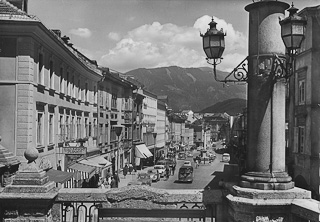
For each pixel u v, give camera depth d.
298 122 23.00
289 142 24.19
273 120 5.87
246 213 5.58
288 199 5.57
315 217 4.93
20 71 18.28
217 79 6.15
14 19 17.59
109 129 41.84
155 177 39.84
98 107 37.06
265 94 5.88
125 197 6.11
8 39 18.23
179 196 6.10
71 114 27.69
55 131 23.25
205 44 6.06
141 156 52.69
